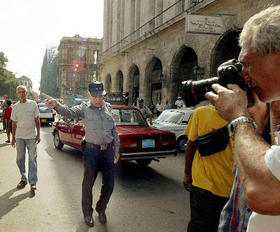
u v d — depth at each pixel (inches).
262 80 41.4
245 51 42.7
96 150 167.5
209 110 109.3
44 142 490.6
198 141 105.7
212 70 651.5
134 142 262.1
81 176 264.2
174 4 815.1
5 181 241.8
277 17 39.5
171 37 835.4
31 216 170.2
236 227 65.5
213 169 105.0
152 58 975.6
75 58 3831.2
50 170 284.7
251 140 41.9
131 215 176.2
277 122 43.9
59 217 169.8
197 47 704.4
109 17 1588.3
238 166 41.6
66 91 3779.5
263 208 37.4
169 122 422.0
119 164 322.7
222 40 621.6
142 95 1059.3
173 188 233.6
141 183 247.4
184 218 172.7
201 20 564.7
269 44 38.8
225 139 102.6
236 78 48.6
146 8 1060.5
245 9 546.9
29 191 216.1
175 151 281.7
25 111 223.0
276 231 41.9
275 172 36.5
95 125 168.7
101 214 166.6
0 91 3644.2
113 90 1435.8
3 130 677.3
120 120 304.2
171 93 842.8
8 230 151.5
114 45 1416.1
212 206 104.9
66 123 374.9
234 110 46.0
